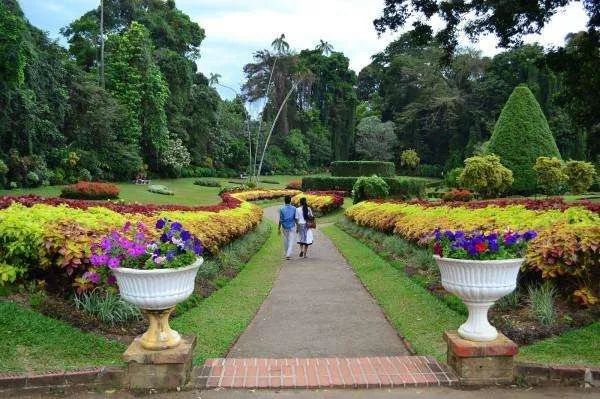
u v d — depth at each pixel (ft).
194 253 13.15
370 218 50.24
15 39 72.64
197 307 20.99
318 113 220.64
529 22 26.32
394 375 13.09
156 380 12.38
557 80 161.89
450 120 189.98
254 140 187.83
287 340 17.56
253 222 48.96
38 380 12.12
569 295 17.98
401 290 24.62
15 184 79.97
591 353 14.43
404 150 205.26
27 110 83.30
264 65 206.08
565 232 18.92
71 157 97.25
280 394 12.16
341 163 144.77
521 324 16.63
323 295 25.35
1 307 15.53
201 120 160.56
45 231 17.98
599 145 56.75
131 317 16.85
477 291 12.62
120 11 163.73
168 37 168.96
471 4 26.96
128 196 92.48
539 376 12.75
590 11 24.88
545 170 77.71
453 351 13.19
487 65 188.34
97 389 12.30
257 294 25.27
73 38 150.00
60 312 16.08
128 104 123.65
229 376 13.05
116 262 12.28
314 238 55.21
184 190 117.29
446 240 13.73
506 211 29.96
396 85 216.33
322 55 228.02
